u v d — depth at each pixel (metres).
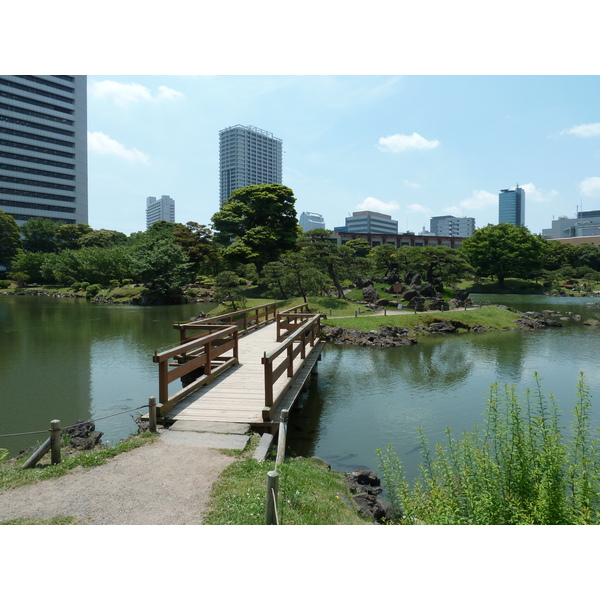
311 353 17.31
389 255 69.00
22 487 6.61
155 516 5.77
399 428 13.95
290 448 12.31
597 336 33.22
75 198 128.38
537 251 82.88
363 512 7.53
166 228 84.88
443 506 6.44
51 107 122.56
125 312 48.50
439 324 35.91
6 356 25.28
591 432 13.00
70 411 15.77
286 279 41.22
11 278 91.75
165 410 9.39
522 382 19.86
